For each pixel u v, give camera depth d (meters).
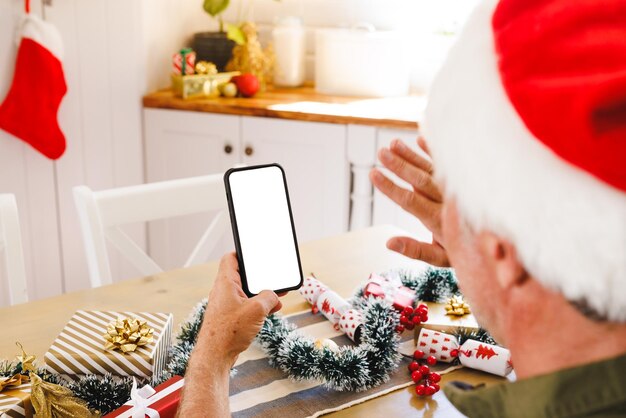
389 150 0.92
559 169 0.45
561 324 0.49
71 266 2.61
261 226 0.98
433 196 0.91
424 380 1.04
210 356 0.83
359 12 2.89
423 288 1.23
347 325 1.15
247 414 0.96
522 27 0.48
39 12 2.33
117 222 1.54
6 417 0.90
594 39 0.45
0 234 1.44
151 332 1.08
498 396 0.49
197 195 1.63
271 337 1.07
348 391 1.02
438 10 2.76
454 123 0.51
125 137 2.65
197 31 2.98
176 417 0.80
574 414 0.47
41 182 2.45
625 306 0.45
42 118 2.31
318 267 1.44
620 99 0.42
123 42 2.57
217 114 2.56
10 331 1.17
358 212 2.48
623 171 0.43
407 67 2.70
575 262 0.45
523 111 0.46
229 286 0.89
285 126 2.48
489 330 0.57
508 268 0.50
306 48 3.01
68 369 1.02
